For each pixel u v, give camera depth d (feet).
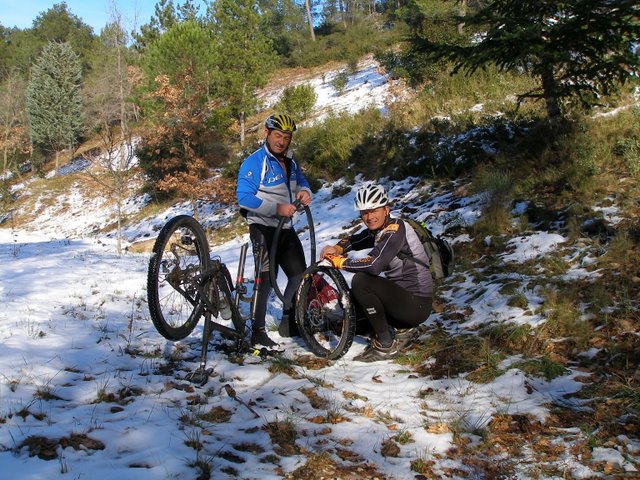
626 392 12.49
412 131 45.91
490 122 38.50
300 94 81.97
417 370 14.88
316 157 51.01
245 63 80.89
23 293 22.20
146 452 9.57
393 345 15.96
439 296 20.06
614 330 15.26
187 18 112.88
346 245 16.02
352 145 49.55
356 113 61.67
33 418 10.55
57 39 219.20
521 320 16.53
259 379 13.67
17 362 13.30
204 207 62.34
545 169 28.68
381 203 14.90
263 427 11.07
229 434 10.71
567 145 29.14
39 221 93.45
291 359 15.25
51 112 128.06
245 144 76.74
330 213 39.52
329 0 193.67
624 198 23.95
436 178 36.01
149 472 8.91
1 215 101.24
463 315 17.99
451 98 49.14
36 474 8.48
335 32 171.73
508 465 10.36
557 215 24.41
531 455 10.70
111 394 11.94
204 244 14.17
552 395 12.90
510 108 40.42
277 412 11.84
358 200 14.98
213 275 14.24
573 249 20.93
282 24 167.02
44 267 30.22
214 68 79.51
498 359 14.78
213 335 16.87
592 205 24.20
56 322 17.49
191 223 13.92
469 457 10.73
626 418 11.69
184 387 12.60
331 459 10.21
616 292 16.85
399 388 13.69
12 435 9.64
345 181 45.32
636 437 11.08
